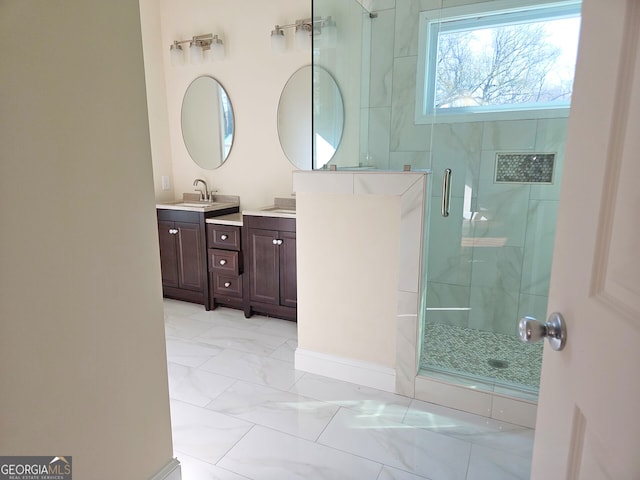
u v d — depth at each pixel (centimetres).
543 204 252
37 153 94
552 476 71
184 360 245
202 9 332
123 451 125
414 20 257
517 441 173
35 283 96
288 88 313
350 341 217
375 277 205
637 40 50
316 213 212
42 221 97
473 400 192
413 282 195
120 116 114
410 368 203
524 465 158
